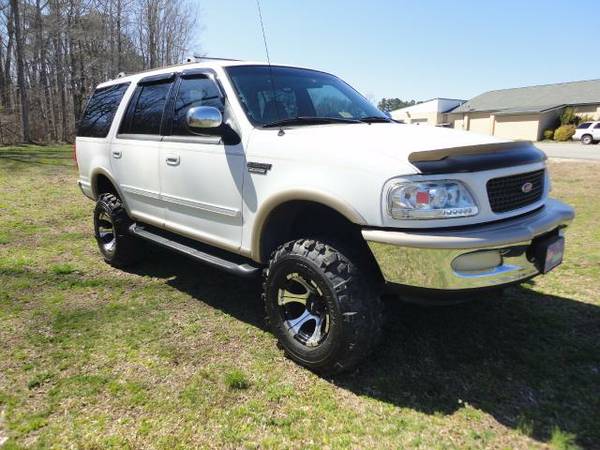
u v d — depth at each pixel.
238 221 3.33
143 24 38.22
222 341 3.39
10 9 27.55
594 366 3.04
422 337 3.40
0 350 3.23
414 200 2.45
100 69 34.03
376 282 2.85
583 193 9.42
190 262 5.14
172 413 2.59
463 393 2.78
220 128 3.37
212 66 3.74
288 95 3.71
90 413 2.59
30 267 4.92
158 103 4.17
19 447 2.32
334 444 2.37
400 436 2.43
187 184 3.72
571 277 4.52
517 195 2.76
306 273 2.85
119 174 4.59
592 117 40.34
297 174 2.87
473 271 2.53
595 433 2.43
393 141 2.77
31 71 30.39
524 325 3.58
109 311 3.89
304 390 2.81
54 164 14.36
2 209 7.69
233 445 2.36
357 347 2.74
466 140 2.88
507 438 2.41
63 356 3.17
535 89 48.81
